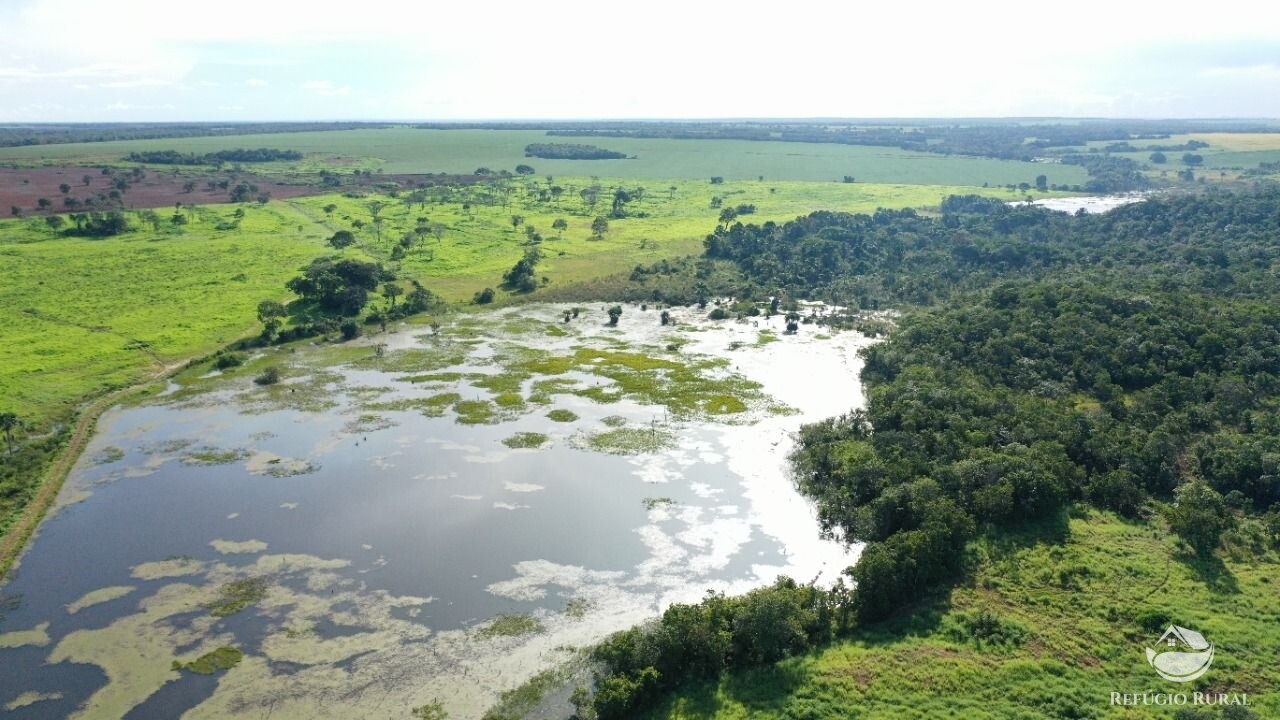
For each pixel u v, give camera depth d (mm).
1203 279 147250
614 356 130375
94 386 111125
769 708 52531
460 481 86812
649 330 146625
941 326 127438
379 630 62062
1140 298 122875
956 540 70375
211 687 55781
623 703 51969
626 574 70062
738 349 134875
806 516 80312
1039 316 123125
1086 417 93062
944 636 60125
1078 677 55156
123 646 60000
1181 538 72000
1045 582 66688
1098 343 112812
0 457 90250
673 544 74938
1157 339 111125
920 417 93500
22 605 64938
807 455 91812
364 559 71812
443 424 102062
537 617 63969
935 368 113312
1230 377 100062
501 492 84438
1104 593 64688
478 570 70312
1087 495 79938
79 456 91750
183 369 120625
